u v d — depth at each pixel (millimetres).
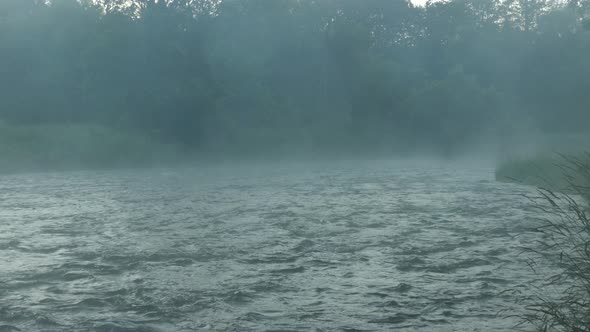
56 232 16219
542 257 12023
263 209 20500
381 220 17688
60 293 10156
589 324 7152
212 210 20406
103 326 8477
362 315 8852
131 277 11180
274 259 12562
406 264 11898
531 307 8867
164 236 15359
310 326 8414
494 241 14109
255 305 9398
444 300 9461
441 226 16438
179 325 8523
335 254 12992
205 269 11750
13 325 8586
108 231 16297
